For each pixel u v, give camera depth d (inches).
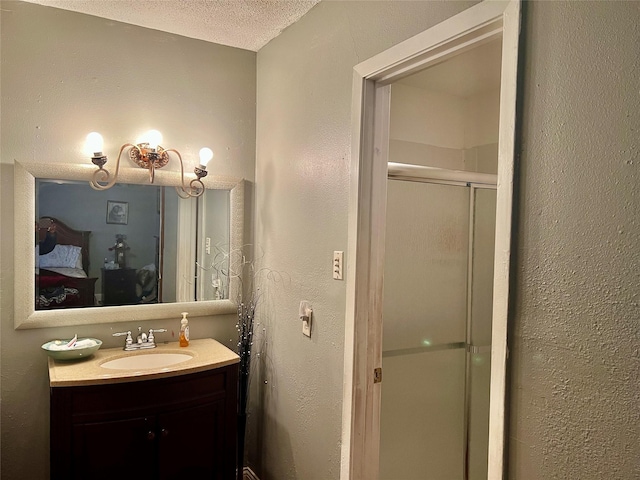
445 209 82.7
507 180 41.0
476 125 102.0
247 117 101.0
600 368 34.5
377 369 66.6
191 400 79.4
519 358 40.3
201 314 96.1
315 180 76.6
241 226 100.3
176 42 93.0
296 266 82.9
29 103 80.9
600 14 34.7
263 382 96.0
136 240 90.4
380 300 66.7
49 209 82.8
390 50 57.9
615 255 33.6
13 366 80.7
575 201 36.2
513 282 40.8
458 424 85.0
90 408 71.8
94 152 82.6
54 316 82.9
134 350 86.7
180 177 93.4
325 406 73.0
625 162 33.1
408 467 79.4
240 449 94.0
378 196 65.6
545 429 38.2
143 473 75.8
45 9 81.7
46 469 83.7
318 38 75.9
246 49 100.0
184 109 94.4
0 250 79.2
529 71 39.9
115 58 87.7
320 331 74.8
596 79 34.9
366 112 63.9
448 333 83.6
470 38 48.3
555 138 37.7
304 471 79.3
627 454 32.9
